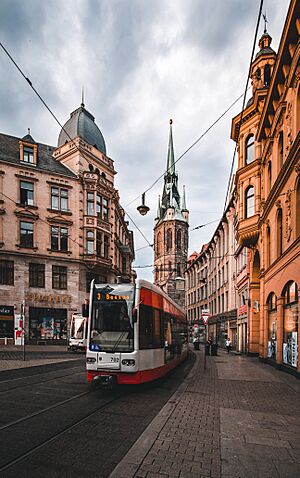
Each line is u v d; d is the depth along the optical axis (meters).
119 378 10.50
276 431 6.67
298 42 13.39
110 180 41.44
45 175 34.81
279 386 11.88
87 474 4.62
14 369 15.33
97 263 36.19
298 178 13.36
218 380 13.31
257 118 22.81
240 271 30.94
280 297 16.59
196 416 7.71
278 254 17.53
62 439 5.96
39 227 33.84
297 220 13.88
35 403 8.62
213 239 45.66
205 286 53.78
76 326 29.75
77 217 36.09
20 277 32.16
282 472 4.84
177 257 98.19
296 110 13.82
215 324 44.62
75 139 37.44
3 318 30.94
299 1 12.74
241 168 23.59
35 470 4.71
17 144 36.31
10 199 32.50
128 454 5.32
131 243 64.69
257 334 25.05
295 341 14.47
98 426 6.80
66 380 12.41
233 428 6.82
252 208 23.00
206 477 4.64
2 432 6.28
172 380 13.73
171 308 15.58
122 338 10.70
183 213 102.62
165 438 6.14
